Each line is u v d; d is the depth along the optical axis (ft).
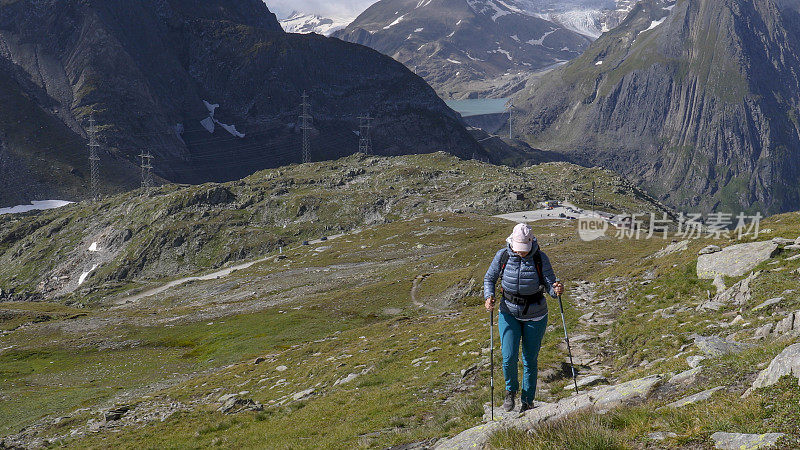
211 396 118.42
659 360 47.83
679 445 19.75
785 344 27.43
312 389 89.66
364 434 46.29
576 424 23.29
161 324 327.67
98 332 322.75
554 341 71.26
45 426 116.98
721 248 95.81
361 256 540.52
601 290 120.98
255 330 251.39
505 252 30.40
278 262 600.39
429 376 69.56
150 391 157.07
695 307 73.10
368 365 95.04
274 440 56.18
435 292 258.98
